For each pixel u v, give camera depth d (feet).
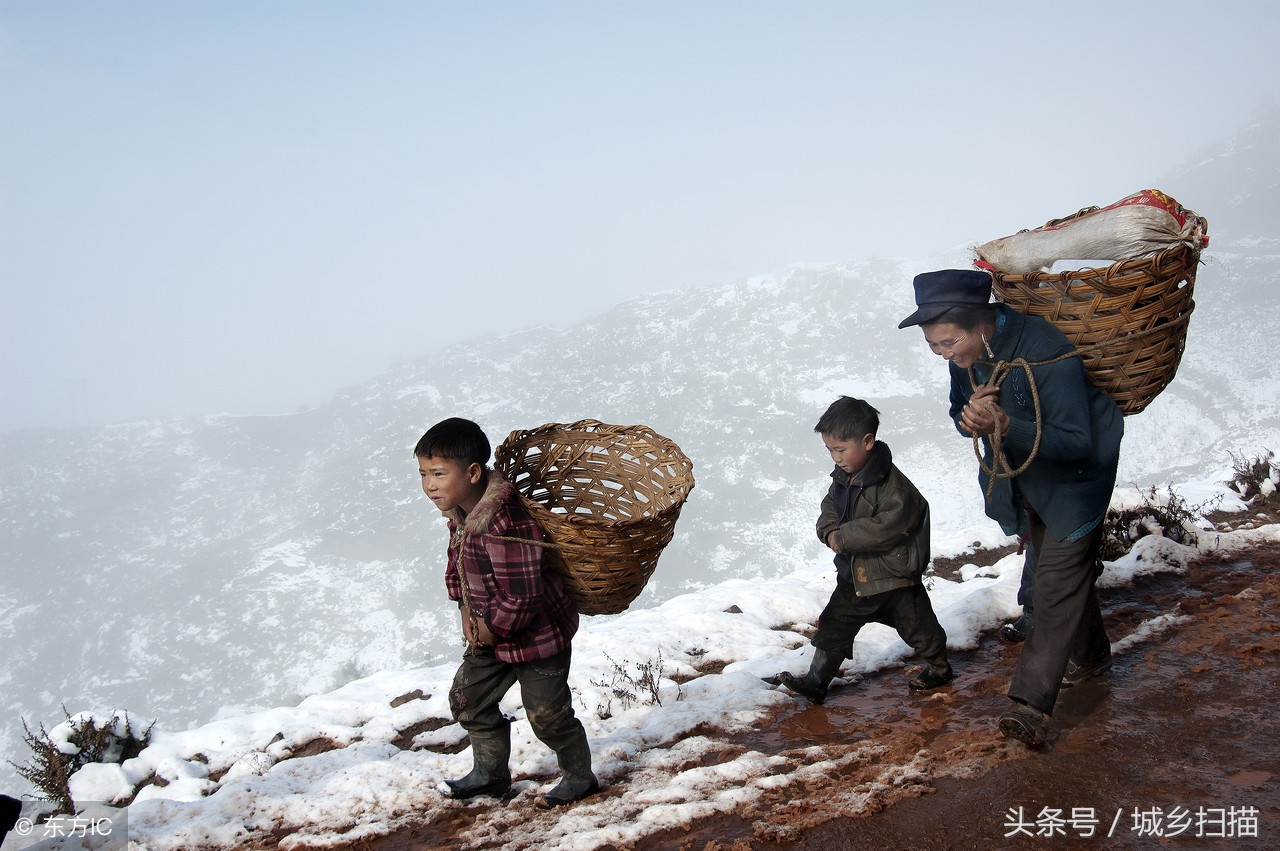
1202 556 16.56
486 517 8.29
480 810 9.75
